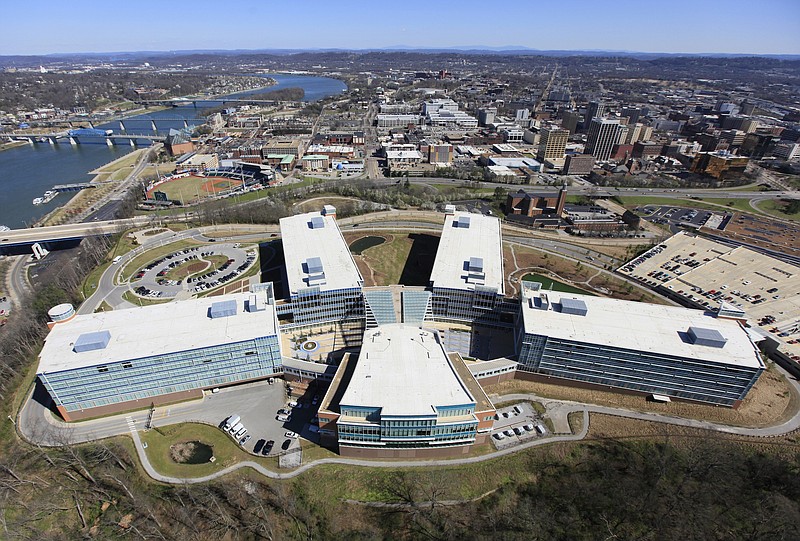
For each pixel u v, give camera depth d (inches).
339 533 4613.7
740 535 4542.3
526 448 5595.5
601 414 6127.0
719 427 5900.6
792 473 5162.4
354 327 7765.8
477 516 4795.8
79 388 5629.9
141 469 5236.2
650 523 4670.3
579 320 6525.6
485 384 6574.8
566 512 4830.2
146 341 5930.1
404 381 5511.8
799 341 7396.7
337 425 5123.0
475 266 7849.4
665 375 6097.4
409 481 5128.0
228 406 6136.8
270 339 6092.5
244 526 4635.8
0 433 5654.5
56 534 4601.4
